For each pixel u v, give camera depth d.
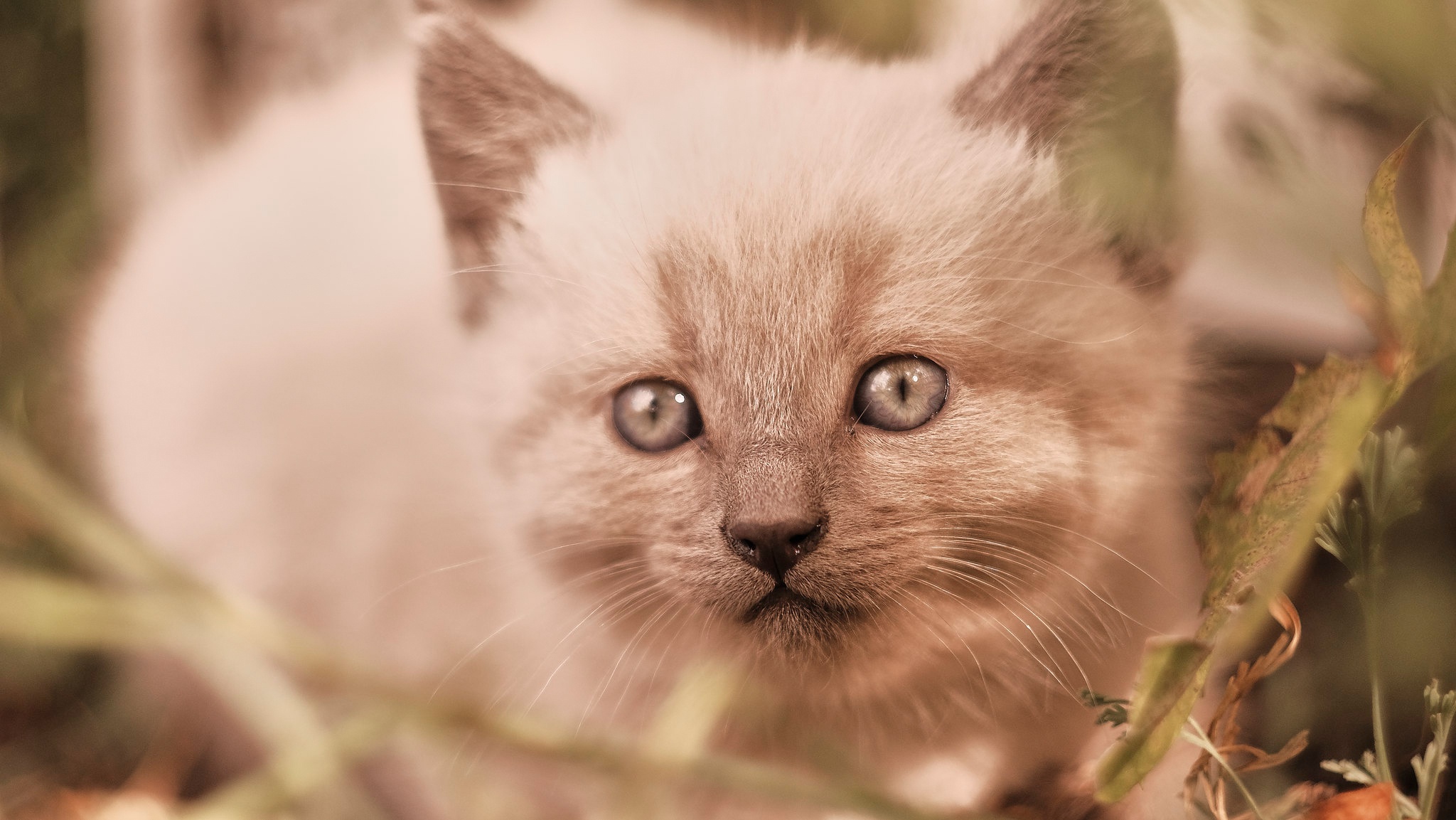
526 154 0.53
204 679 0.55
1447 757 0.48
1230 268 0.53
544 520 0.52
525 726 0.46
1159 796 0.50
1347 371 0.47
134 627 0.45
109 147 0.63
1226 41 0.48
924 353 0.50
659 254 0.51
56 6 0.62
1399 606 0.48
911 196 0.51
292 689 0.49
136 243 0.61
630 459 0.51
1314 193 0.46
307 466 0.56
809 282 0.50
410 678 0.52
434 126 0.53
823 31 0.56
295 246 0.59
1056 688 0.51
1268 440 0.47
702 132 0.52
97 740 0.56
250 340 0.58
